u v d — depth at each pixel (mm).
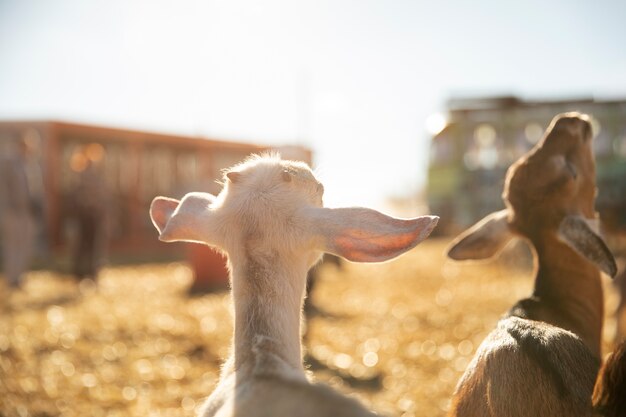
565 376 2521
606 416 2211
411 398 6676
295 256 2498
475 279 14422
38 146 17875
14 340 8438
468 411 2689
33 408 6332
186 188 20656
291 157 6059
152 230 21766
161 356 8086
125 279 14562
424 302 11695
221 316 10211
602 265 3117
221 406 2188
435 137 22812
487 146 21656
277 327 2432
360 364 7805
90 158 13383
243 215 2547
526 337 2656
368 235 2305
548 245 3342
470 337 9078
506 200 3535
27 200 12102
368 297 12242
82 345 8406
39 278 14102
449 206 22953
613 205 17859
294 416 1929
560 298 3291
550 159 3387
